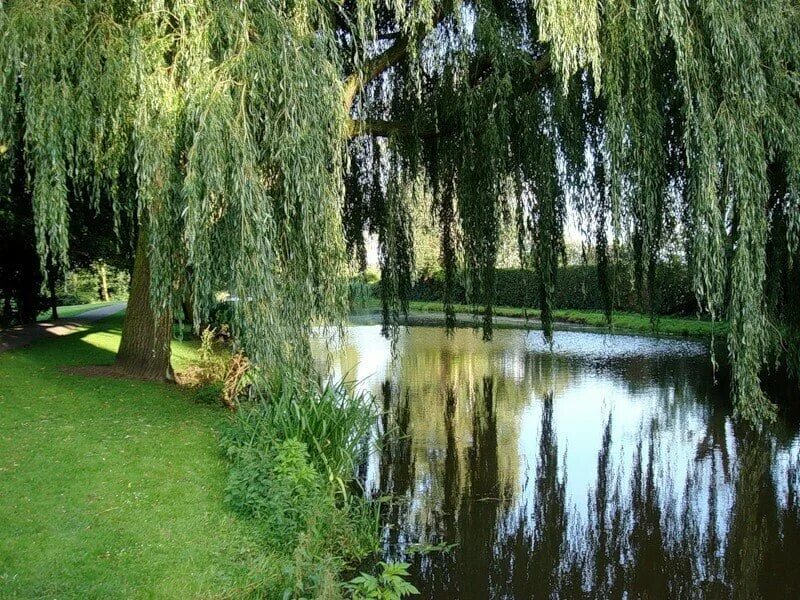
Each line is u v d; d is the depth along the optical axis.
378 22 7.11
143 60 4.23
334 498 4.66
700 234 5.24
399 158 7.37
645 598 3.91
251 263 4.32
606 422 8.69
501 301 27.84
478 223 7.43
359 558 4.28
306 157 4.44
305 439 5.01
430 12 5.26
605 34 5.42
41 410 5.91
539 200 6.92
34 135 4.22
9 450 4.74
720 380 11.84
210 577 3.37
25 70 4.25
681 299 18.70
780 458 6.82
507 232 8.04
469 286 8.09
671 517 5.25
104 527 3.72
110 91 4.39
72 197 8.73
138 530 3.73
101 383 7.32
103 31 4.51
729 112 5.18
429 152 8.20
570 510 5.43
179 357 10.45
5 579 3.04
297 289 4.78
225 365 7.79
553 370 13.41
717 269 5.23
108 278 31.77
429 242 9.52
